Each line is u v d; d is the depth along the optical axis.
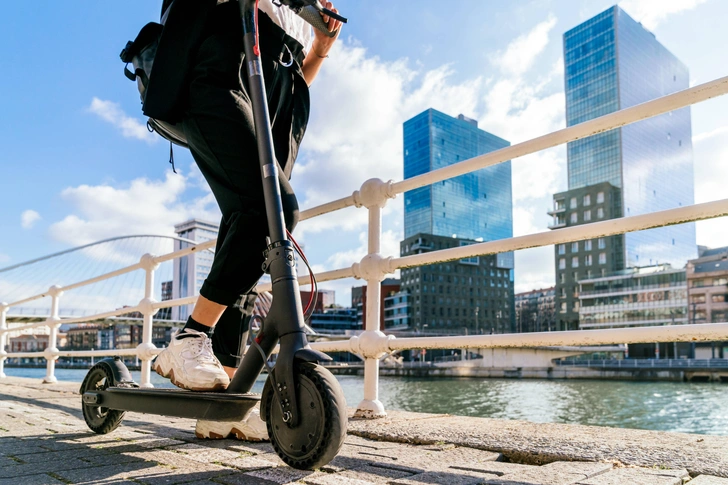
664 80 135.88
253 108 1.42
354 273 2.59
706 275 75.25
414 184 2.49
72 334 130.50
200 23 1.57
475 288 106.12
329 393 1.15
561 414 31.50
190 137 1.60
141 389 1.69
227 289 1.58
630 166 112.19
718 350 73.75
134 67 1.80
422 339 2.30
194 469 1.42
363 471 1.39
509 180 165.88
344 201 2.72
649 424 27.84
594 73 125.81
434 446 1.73
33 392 4.14
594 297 85.12
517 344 2.02
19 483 1.27
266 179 1.37
